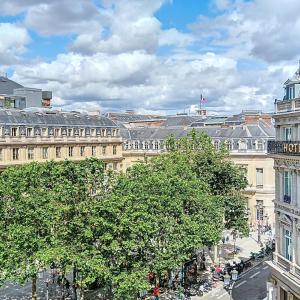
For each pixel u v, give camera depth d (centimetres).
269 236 8562
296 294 4169
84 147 10106
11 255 4091
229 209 6347
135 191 4616
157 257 4622
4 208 4341
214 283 5909
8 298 5338
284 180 4541
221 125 11169
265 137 9631
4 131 8462
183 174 5788
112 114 15175
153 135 11644
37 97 12138
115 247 4097
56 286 5728
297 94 4547
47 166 4619
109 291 5003
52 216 4191
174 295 5359
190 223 4878
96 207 4178
